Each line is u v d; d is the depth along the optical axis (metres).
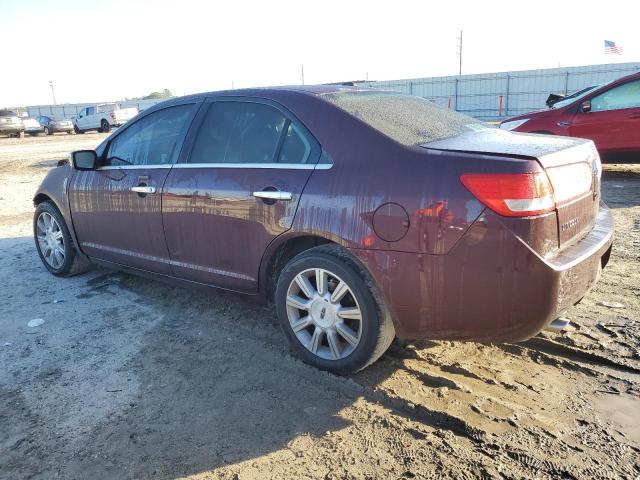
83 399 3.16
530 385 3.13
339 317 3.18
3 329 4.16
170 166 4.00
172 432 2.84
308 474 2.50
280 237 3.30
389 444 2.68
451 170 2.72
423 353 3.53
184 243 3.92
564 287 2.67
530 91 34.91
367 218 2.92
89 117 36.88
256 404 3.05
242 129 3.67
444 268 2.72
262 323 4.09
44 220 5.37
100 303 4.62
